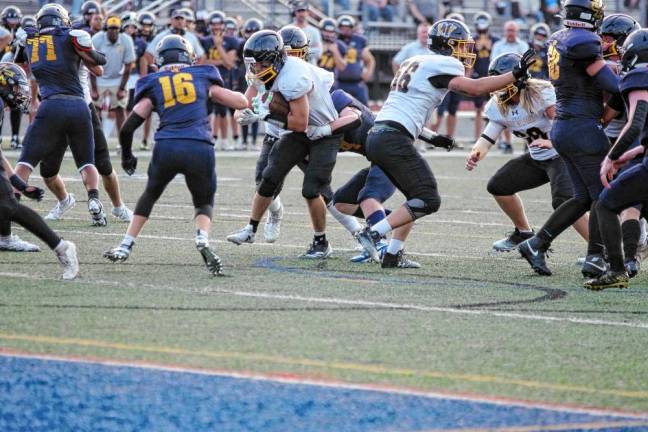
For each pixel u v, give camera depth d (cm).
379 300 1858
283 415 1248
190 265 2188
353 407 1277
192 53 2098
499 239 2730
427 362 1459
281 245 2530
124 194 3553
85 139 2758
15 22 4884
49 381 1366
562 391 1346
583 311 1803
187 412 1259
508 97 2289
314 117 2222
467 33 2192
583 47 2000
